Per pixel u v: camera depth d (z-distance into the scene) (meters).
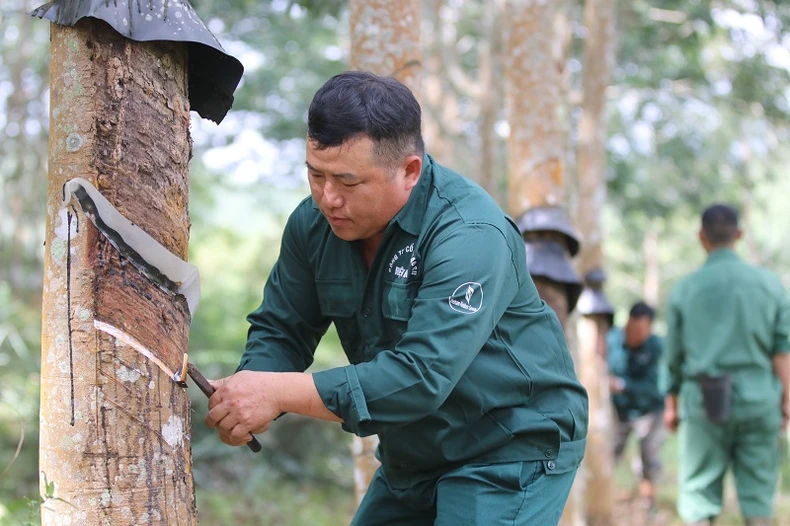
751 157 13.50
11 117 7.23
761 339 4.85
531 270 4.08
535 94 4.64
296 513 7.03
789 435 8.91
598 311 6.72
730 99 10.30
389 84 1.93
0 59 7.64
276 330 2.32
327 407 1.90
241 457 8.03
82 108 1.85
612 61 7.39
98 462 1.81
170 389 1.90
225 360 7.68
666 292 21.27
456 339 1.91
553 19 4.76
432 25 8.68
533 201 4.55
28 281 8.20
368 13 3.54
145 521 1.83
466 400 2.10
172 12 1.92
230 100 2.14
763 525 4.88
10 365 6.47
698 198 12.27
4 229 8.18
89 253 1.83
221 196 14.80
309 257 2.25
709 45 9.72
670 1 9.02
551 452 2.18
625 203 11.79
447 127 8.03
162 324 1.90
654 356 7.48
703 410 4.92
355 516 2.51
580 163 7.38
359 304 2.15
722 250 5.02
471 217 2.01
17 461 6.10
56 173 1.86
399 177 1.96
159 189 1.91
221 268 13.81
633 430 7.74
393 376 1.89
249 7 8.82
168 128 1.93
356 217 1.97
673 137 11.54
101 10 1.83
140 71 1.88
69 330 1.83
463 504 2.13
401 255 2.05
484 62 8.45
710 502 4.99
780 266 19.69
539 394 2.17
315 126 1.88
